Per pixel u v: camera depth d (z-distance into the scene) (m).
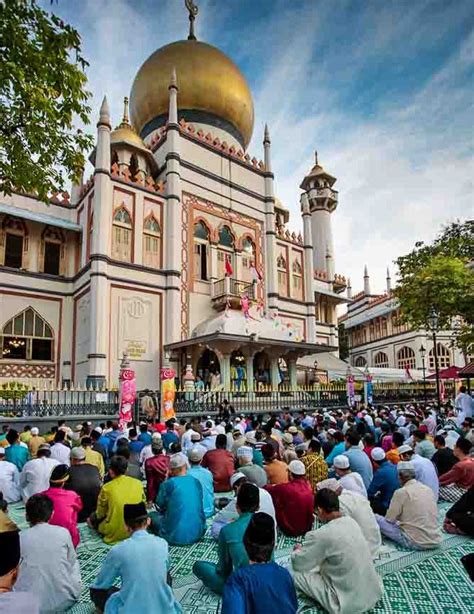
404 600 4.68
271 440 9.06
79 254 24.95
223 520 6.00
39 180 8.91
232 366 24.73
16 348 22.20
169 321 23.78
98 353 20.72
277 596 3.05
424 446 9.22
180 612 3.85
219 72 30.05
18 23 7.73
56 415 16.27
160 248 24.62
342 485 6.39
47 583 4.22
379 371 35.09
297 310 31.91
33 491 7.67
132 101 30.72
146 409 17.88
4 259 22.77
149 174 27.02
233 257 27.89
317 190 41.00
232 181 28.83
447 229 20.44
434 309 18.55
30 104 8.12
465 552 5.98
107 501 6.35
